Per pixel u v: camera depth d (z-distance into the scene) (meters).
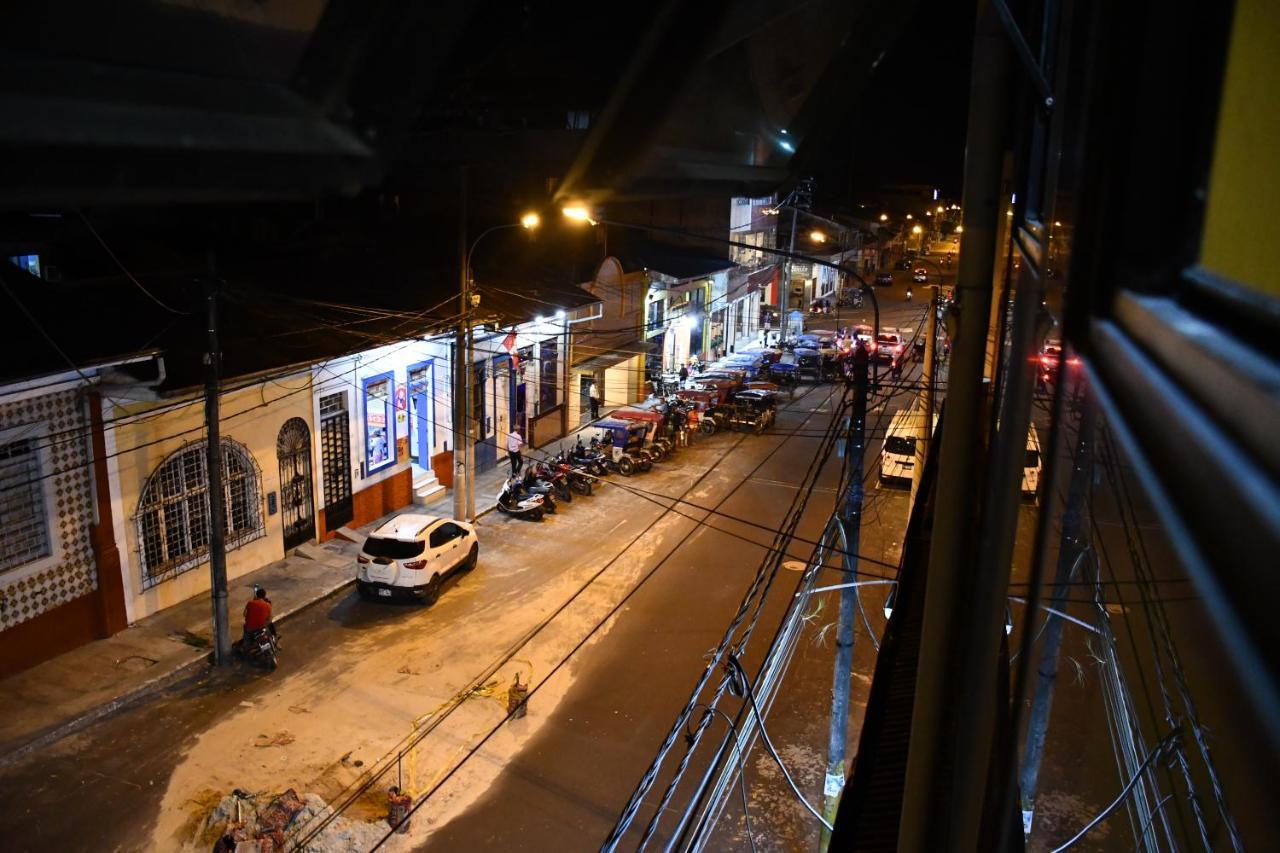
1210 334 0.74
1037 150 2.88
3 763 12.31
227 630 15.25
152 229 20.12
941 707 3.67
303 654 15.91
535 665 15.93
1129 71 1.11
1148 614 1.00
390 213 27.08
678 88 1.18
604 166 1.27
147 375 15.03
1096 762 4.50
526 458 27.45
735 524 23.11
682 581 19.56
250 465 18.25
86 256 17.98
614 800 12.49
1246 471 0.55
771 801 12.61
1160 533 0.77
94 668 14.66
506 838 11.61
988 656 2.45
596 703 14.82
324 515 20.48
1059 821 4.43
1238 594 0.54
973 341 3.81
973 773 2.62
